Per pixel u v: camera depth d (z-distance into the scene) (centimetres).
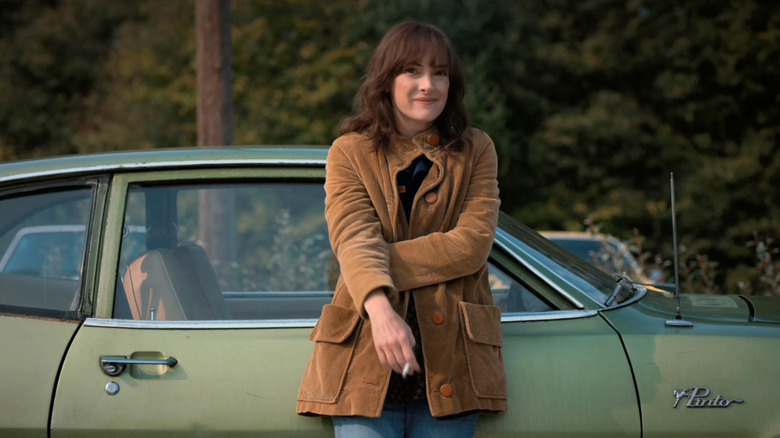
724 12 1750
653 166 1752
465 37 1784
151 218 270
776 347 243
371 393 210
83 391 237
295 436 233
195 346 241
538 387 236
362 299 198
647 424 235
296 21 1822
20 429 235
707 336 245
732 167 1673
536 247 262
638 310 255
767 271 665
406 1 1783
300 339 242
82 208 265
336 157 217
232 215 680
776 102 1752
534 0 1828
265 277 722
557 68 1806
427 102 214
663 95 1759
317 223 1214
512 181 1770
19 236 267
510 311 253
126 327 244
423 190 214
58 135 2084
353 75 1784
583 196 1758
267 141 1741
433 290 213
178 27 1911
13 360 240
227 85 754
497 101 1756
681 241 1686
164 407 235
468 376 214
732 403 237
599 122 1720
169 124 1844
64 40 2142
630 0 1777
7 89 2089
